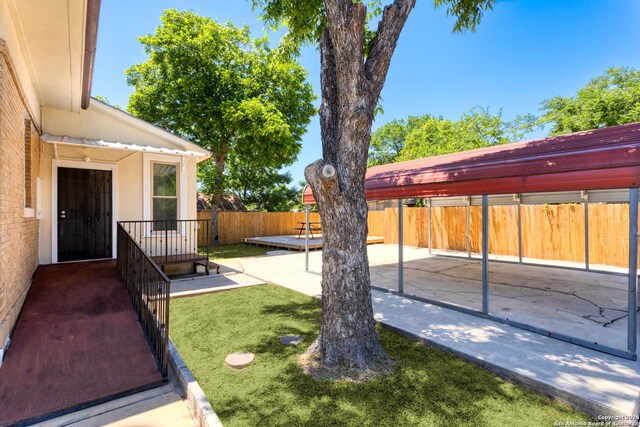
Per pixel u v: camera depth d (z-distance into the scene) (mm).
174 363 3281
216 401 2605
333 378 2912
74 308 4355
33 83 5410
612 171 3168
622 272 7586
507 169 4102
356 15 2979
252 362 3268
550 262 9469
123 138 7453
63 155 6766
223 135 13992
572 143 4305
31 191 5309
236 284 6730
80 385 2846
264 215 17656
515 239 10820
